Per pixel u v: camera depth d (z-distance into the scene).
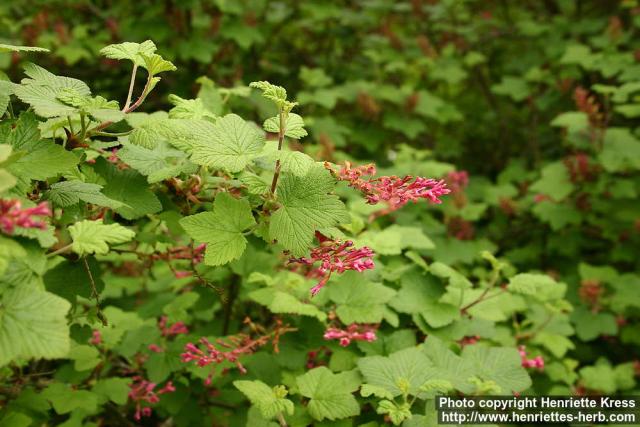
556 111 6.93
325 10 6.29
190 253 2.56
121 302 3.85
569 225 5.46
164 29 4.88
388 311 2.62
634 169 5.09
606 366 3.79
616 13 6.77
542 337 3.42
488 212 6.36
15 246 1.40
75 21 5.93
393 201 1.93
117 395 2.66
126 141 2.22
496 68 8.05
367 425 2.21
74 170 2.01
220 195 1.93
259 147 1.91
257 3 6.03
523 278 2.76
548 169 5.12
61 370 2.71
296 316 2.68
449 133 7.68
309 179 1.87
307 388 2.22
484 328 2.75
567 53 5.55
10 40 4.97
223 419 3.03
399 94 5.81
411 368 2.28
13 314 1.39
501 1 7.79
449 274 2.71
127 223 2.51
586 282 4.38
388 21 7.16
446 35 7.09
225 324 3.12
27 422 2.03
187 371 2.84
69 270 2.23
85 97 1.91
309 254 1.97
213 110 2.77
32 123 1.75
